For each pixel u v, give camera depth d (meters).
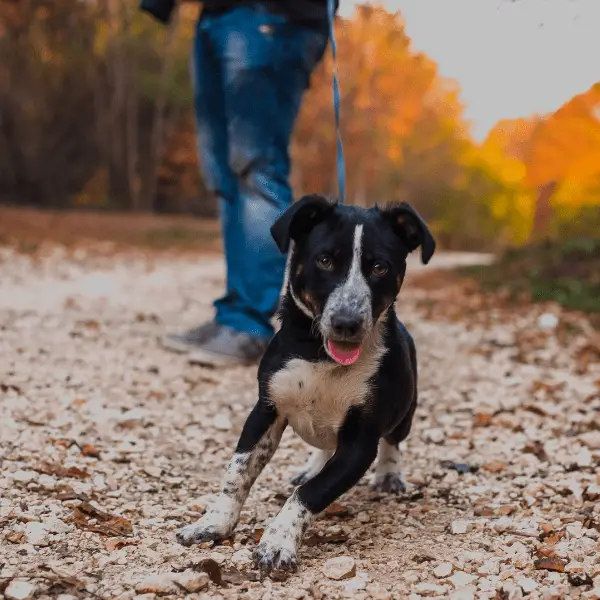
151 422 4.54
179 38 32.50
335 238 3.00
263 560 2.85
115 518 3.17
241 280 6.02
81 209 29.42
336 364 3.04
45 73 30.08
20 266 12.33
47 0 29.64
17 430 4.17
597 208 15.30
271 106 5.61
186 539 3.04
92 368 5.64
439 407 5.30
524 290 11.71
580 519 3.38
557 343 7.81
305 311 3.11
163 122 32.88
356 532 3.29
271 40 5.47
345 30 29.44
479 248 37.78
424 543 3.17
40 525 3.03
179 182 33.25
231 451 4.22
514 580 2.82
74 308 8.14
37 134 29.95
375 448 3.10
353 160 33.19
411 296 12.23
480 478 4.00
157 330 7.14
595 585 2.78
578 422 4.92
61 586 2.59
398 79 32.03
